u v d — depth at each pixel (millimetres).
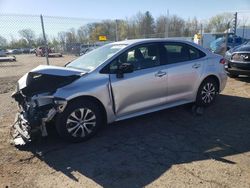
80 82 4387
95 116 4562
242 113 5789
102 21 12602
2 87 9961
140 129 5023
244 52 8602
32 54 44312
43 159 3998
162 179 3406
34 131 4191
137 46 5051
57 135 4773
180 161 3838
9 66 21609
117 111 4738
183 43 5656
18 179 3506
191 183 3301
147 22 38188
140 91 4906
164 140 4539
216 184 3266
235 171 3539
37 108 4215
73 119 4367
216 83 6215
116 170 3656
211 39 27531
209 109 6066
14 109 6586
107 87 4555
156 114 5777
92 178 3488
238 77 9695
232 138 4566
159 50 5270
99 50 5445
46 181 3449
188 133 4809
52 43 28703
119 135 4773
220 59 6242
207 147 4254
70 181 3436
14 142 4473
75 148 4316
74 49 29703
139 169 3660
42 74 4336
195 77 5691
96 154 4109
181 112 5879
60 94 4188
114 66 4742
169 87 5301
